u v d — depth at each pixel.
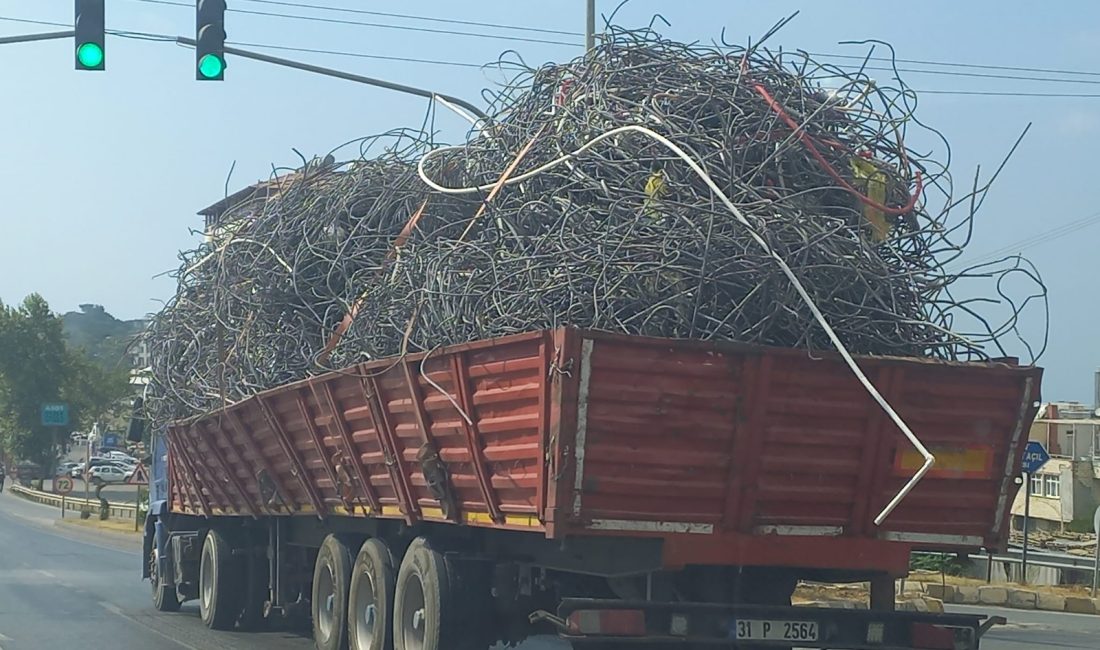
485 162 9.68
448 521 8.88
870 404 8.02
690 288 7.84
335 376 10.04
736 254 7.84
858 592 17.75
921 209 9.00
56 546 31.66
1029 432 8.49
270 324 11.85
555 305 8.02
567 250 7.99
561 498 7.32
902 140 9.12
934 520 8.39
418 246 9.72
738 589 8.41
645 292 7.83
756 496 7.84
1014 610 20.17
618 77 8.99
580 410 7.28
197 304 13.91
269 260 11.84
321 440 10.91
